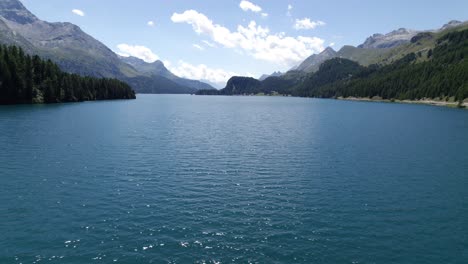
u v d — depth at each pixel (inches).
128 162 2198.6
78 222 1263.5
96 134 3358.8
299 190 1670.8
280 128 4153.5
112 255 1034.1
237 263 994.7
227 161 2276.1
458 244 1141.1
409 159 2369.6
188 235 1166.3
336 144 2967.5
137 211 1373.0
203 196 1565.0
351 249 1091.9
